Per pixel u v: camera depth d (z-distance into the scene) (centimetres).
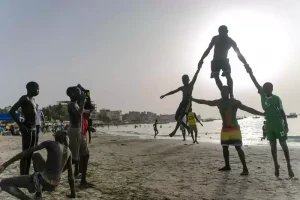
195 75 700
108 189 668
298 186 673
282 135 760
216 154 1281
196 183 727
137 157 1241
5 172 885
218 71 802
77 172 822
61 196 604
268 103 775
